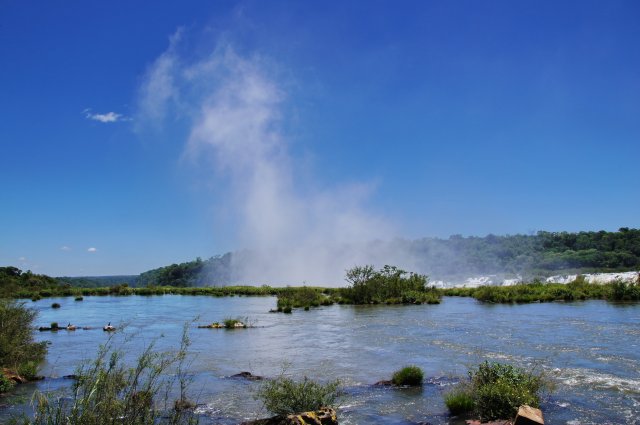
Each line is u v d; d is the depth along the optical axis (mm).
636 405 12711
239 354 21891
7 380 15273
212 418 12211
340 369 18375
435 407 13078
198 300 63219
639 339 23078
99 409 7938
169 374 17438
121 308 49844
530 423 10062
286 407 11750
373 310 43625
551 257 135625
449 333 26828
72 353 22672
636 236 131500
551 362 18203
